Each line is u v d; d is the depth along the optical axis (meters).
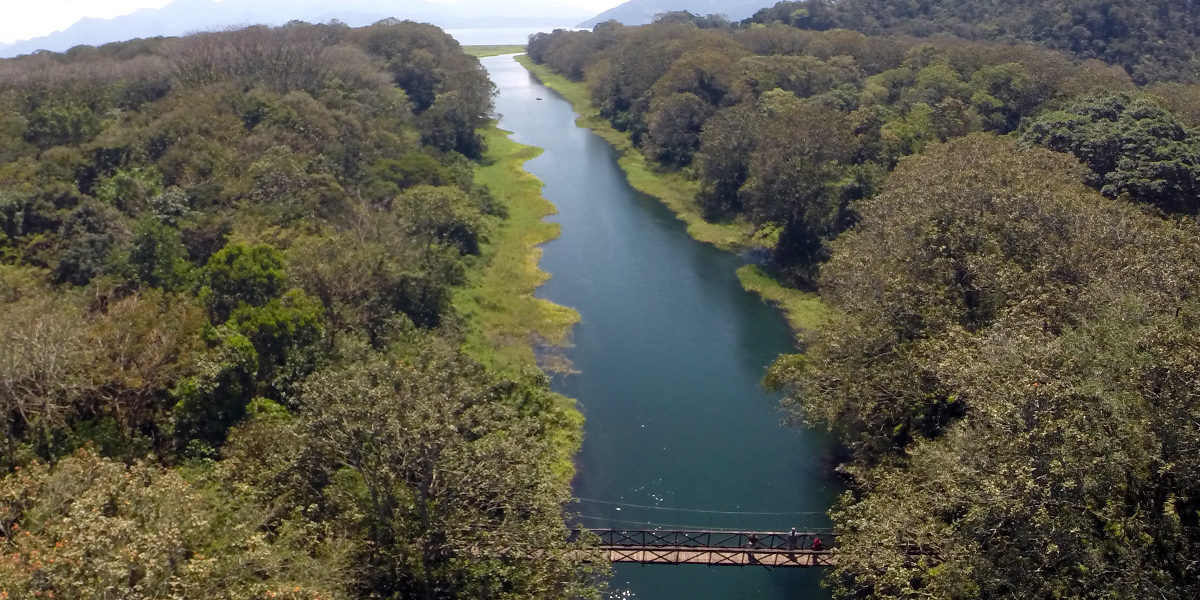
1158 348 20.55
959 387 26.47
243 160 57.78
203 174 56.69
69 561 17.23
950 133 70.50
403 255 48.53
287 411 31.69
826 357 37.28
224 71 79.69
